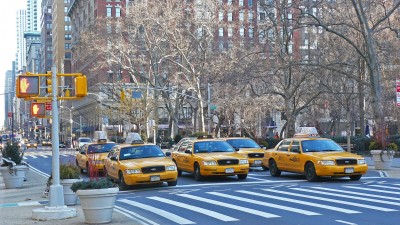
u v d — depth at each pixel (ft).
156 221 38.27
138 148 67.00
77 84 40.04
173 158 79.51
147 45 168.55
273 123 223.30
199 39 162.50
